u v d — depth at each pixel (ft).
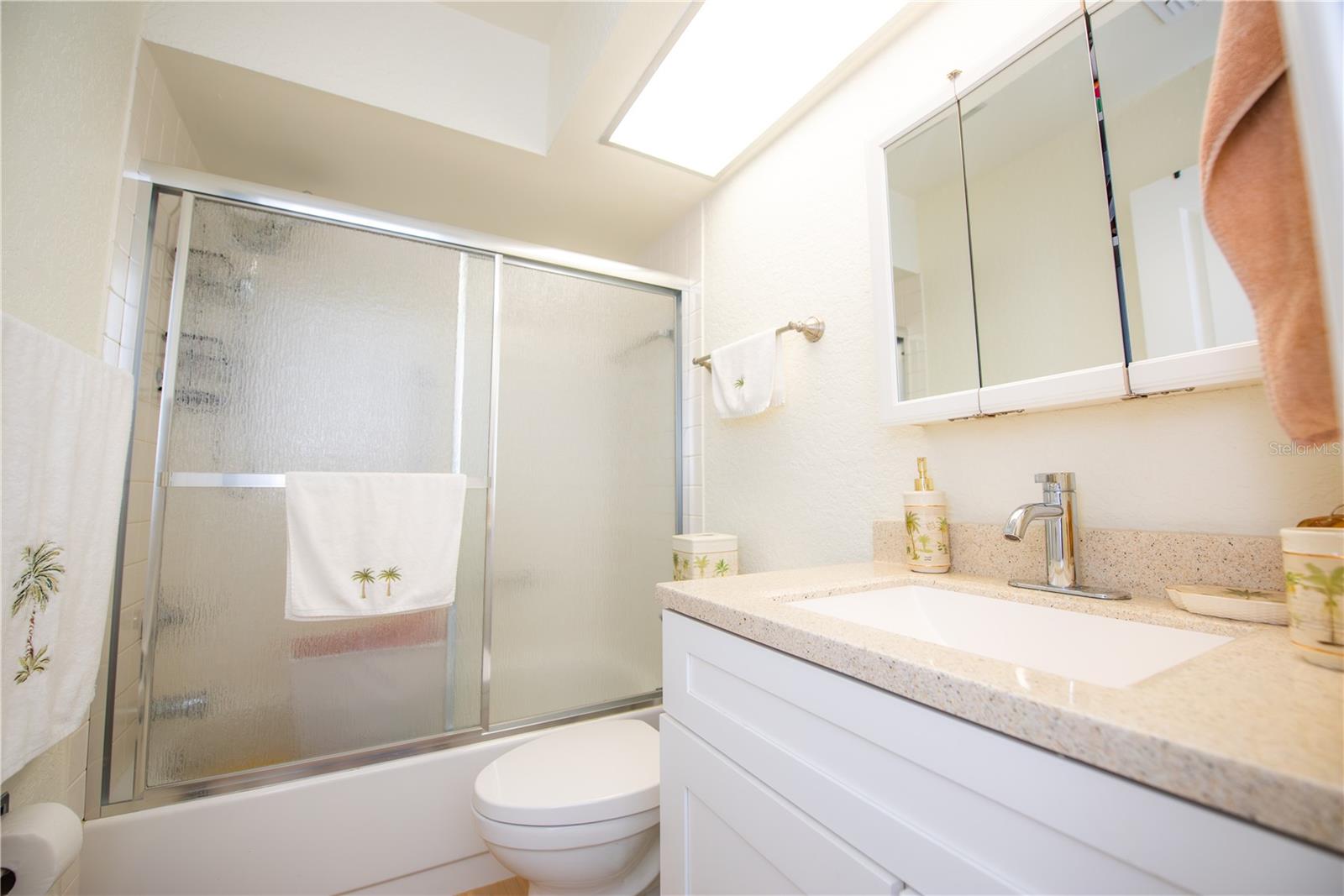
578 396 5.57
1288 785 0.96
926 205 3.53
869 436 4.07
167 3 4.17
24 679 2.39
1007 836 1.37
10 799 2.77
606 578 5.50
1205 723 1.18
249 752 3.91
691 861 2.58
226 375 4.06
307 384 4.31
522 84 5.57
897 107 3.98
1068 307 2.78
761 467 5.12
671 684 2.86
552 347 5.47
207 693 3.83
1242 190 1.49
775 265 5.09
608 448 5.70
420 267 4.84
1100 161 2.68
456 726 4.58
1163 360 2.38
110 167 3.60
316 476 4.13
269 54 4.48
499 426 5.08
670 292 6.36
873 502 4.02
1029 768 1.33
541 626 5.10
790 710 2.07
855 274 4.25
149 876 3.45
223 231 4.16
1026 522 2.56
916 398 3.51
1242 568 2.25
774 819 2.07
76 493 2.77
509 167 5.77
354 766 4.15
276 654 4.05
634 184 6.02
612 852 3.37
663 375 6.19
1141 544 2.55
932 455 3.62
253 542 4.04
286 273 4.34
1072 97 2.81
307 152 5.51
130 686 3.68
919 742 1.59
